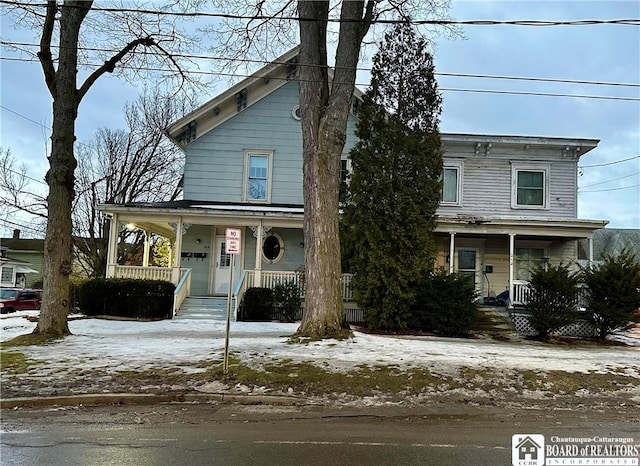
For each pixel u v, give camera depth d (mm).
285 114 19000
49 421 5762
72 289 18469
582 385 8000
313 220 10930
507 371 8523
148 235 20141
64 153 11047
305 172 11148
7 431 5324
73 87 11180
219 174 18688
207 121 18828
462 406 6914
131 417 6004
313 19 10242
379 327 13727
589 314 14445
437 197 13875
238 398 6863
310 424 5863
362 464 4457
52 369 7934
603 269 14531
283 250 18141
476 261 18781
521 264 18859
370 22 10188
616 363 9742
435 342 11812
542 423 6207
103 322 13734
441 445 5141
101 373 7719
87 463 4328
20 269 35531
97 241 27781
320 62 11430
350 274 16172
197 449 4789
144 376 7590
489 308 16203
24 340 10250
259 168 18859
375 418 6238
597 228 16531
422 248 13680
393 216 13547
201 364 8328
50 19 11031
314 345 9969
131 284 15070
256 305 15484
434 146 13898
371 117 13938
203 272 18031
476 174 19312
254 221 16500
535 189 19281
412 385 7594
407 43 14188
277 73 18984
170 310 15250
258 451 4770
